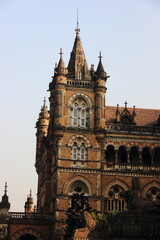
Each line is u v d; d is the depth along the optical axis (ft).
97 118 261.24
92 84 266.98
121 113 276.82
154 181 261.44
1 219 252.21
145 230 164.86
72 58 281.74
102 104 263.90
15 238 250.98
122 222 166.61
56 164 253.44
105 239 166.50
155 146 269.64
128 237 163.32
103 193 254.47
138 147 267.18
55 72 263.29
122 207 254.68
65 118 259.39
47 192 276.41
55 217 243.81
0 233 250.16
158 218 169.78
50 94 283.59
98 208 249.14
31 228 253.44
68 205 246.27
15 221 253.03
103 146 263.08
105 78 267.59
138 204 190.39
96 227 194.18
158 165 264.31
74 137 257.14
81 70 274.16
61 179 249.34
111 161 266.98
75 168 251.80
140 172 261.03
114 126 266.98
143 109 295.28
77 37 290.15
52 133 272.92
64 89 261.85
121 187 257.34
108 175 258.16
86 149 256.93
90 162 254.88
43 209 280.31
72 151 255.91
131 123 274.77
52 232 249.34
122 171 259.39
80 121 261.44
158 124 277.23
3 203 256.11
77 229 203.82
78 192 250.37
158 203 190.80
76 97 263.90
